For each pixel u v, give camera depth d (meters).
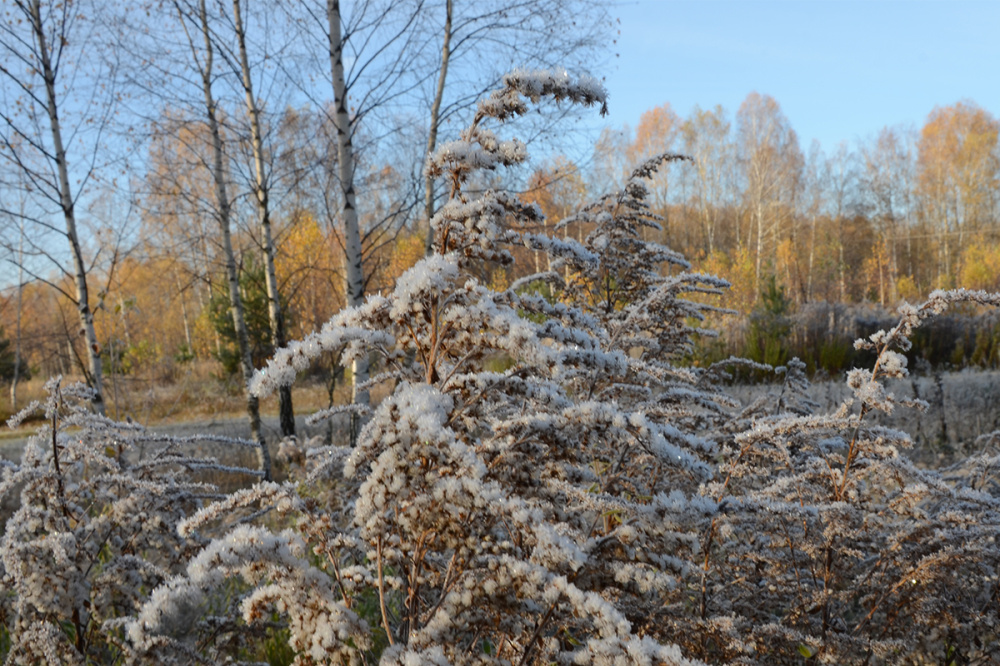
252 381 1.46
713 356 12.80
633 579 1.53
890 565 2.56
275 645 2.94
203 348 27.66
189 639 2.32
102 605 2.42
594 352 1.57
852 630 2.61
